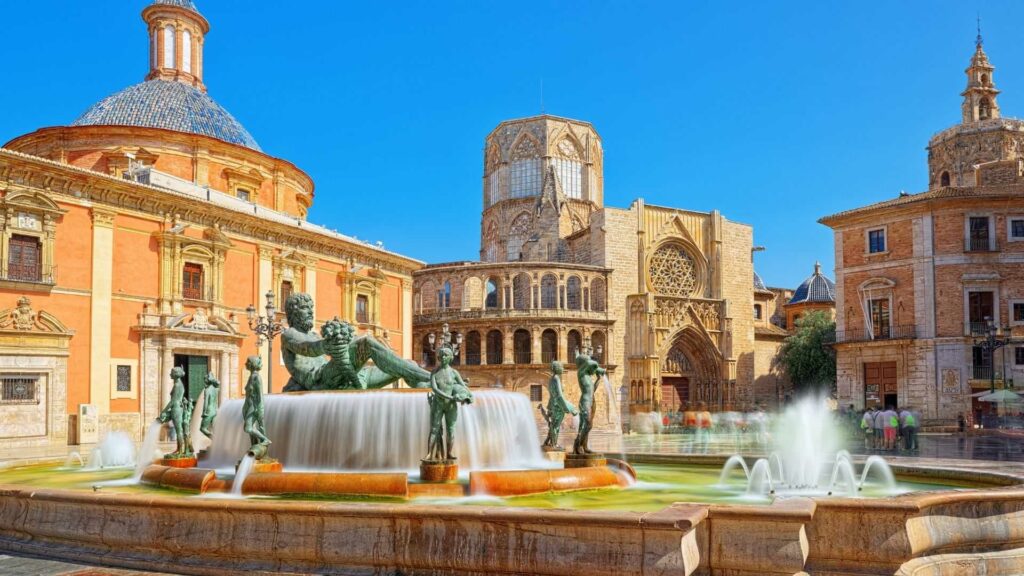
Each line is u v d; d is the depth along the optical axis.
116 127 50.12
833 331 81.31
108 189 40.47
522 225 97.44
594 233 81.19
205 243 45.41
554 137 98.12
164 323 42.59
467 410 17.27
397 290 62.94
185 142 52.16
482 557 10.05
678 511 9.90
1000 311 56.88
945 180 75.38
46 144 50.66
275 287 50.44
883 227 61.16
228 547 11.16
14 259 36.84
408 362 20.00
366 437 16.78
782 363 88.62
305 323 20.95
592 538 9.66
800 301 105.00
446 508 10.44
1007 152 72.31
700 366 83.56
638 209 81.31
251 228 48.81
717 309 84.00
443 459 14.86
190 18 61.88
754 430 60.47
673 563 9.25
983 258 57.22
